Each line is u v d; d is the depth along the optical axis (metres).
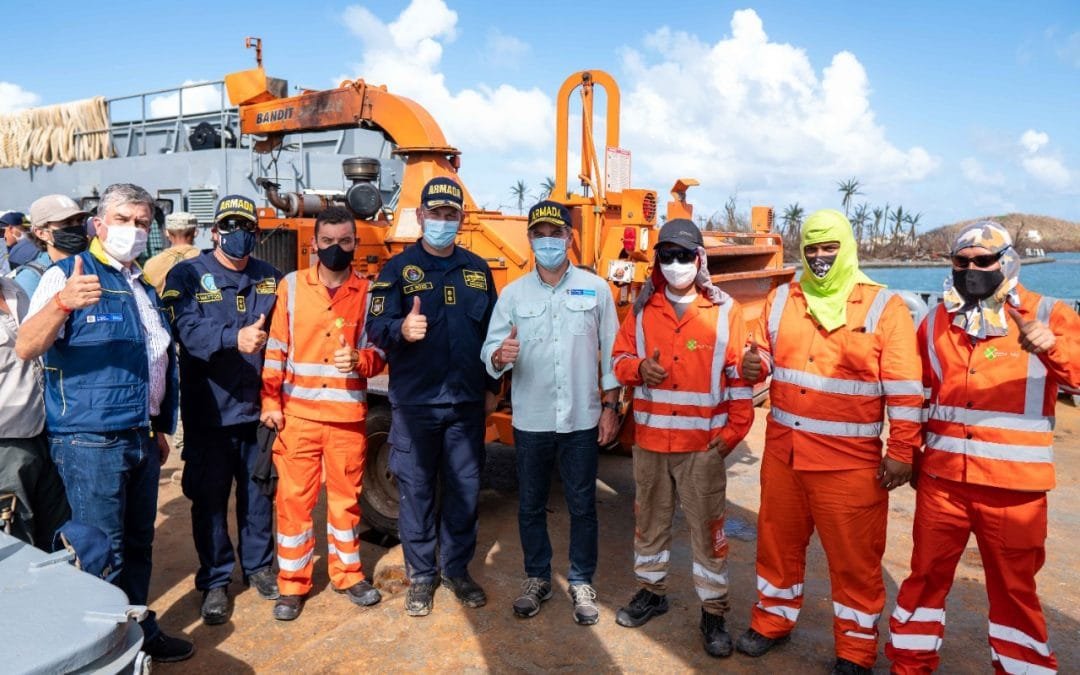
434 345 3.78
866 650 3.22
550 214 3.60
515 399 3.82
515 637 3.63
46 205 3.39
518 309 3.74
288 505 3.80
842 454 3.12
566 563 4.52
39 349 2.76
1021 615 2.97
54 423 3.01
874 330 3.08
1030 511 2.89
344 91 5.79
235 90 6.61
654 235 4.90
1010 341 2.88
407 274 3.78
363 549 4.73
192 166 12.42
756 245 7.09
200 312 3.74
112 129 15.16
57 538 2.53
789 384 3.25
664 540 3.72
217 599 3.77
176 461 6.51
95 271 3.05
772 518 3.40
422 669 3.34
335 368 3.78
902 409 3.00
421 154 5.46
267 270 4.01
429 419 3.81
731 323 3.45
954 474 2.95
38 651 1.62
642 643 3.58
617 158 5.12
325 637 3.61
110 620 1.76
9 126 16.27
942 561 3.08
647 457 3.60
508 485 5.93
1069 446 7.30
